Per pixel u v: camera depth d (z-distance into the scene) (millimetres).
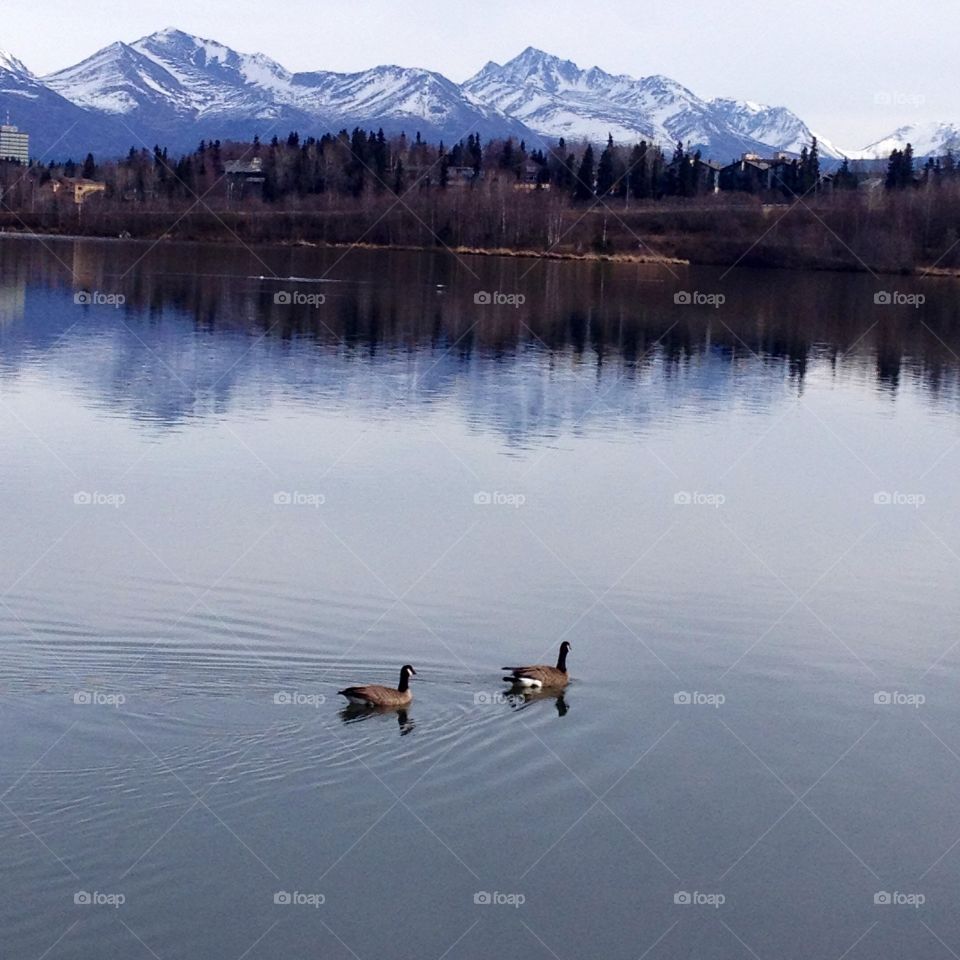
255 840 26078
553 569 42531
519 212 181250
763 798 28859
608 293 126312
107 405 65312
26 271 129875
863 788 29406
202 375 74438
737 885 25891
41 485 50156
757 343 97750
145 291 114938
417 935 23828
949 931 24844
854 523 49750
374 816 27125
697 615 39031
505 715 31656
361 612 37562
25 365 75375
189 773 28109
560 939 24078
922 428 68500
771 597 40969
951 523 50188
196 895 24312
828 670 35500
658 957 23672
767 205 181000
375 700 31000
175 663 33250
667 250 171500
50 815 26281
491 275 140875
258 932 23438
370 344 89000
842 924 24875
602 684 33781
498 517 48156
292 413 65062
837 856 27000
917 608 40531
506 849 26516
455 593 39719
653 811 28141
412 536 45312
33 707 30500
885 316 116938
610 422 66625
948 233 166375
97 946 23016
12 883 24328
